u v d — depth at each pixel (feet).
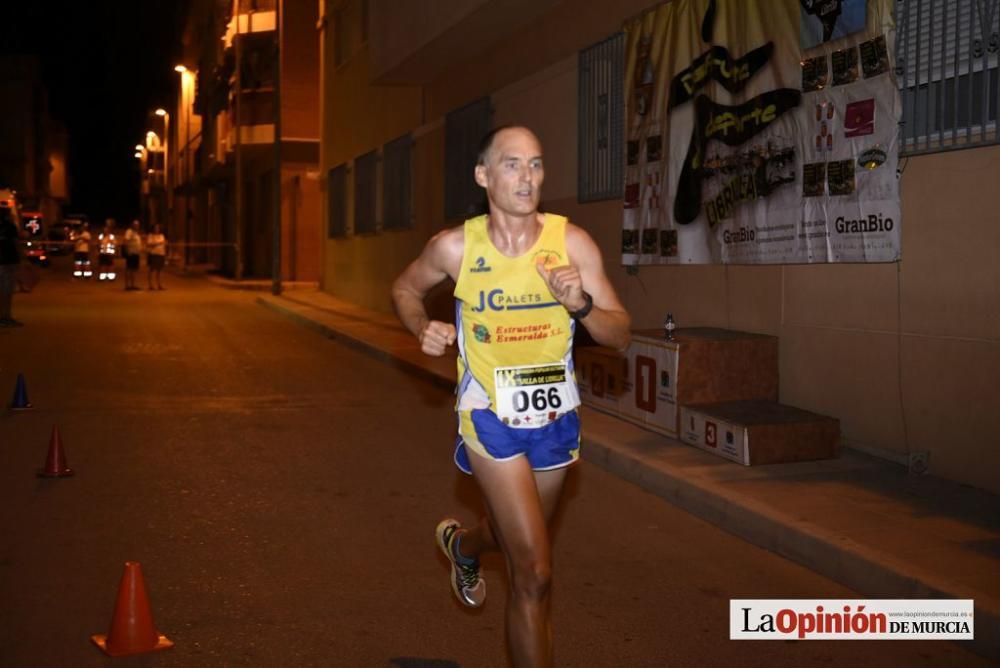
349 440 30.37
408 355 47.03
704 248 31.53
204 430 31.42
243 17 106.22
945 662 15.25
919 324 23.62
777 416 25.41
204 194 181.78
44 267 148.77
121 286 107.96
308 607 16.96
